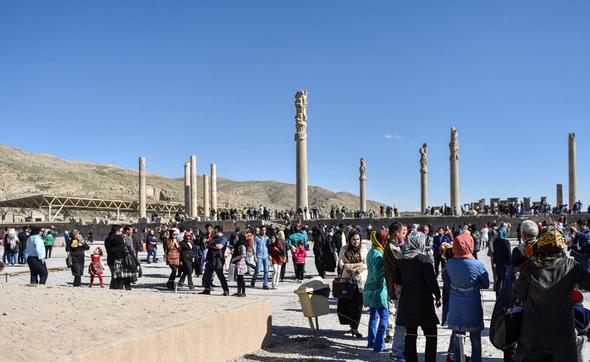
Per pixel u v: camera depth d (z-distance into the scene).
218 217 75.94
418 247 9.75
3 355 7.52
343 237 26.80
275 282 22.31
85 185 164.00
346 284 12.89
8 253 37.00
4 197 141.25
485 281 9.30
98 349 7.98
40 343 8.23
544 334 7.02
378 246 11.82
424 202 76.75
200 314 10.60
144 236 63.94
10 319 9.44
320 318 15.52
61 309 10.52
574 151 69.31
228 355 10.88
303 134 62.47
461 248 9.42
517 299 7.90
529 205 70.25
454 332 9.57
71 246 22.30
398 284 9.95
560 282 7.04
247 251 22.53
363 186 84.94
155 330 9.21
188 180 90.69
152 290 22.00
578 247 14.91
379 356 11.26
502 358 11.00
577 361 7.07
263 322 12.08
